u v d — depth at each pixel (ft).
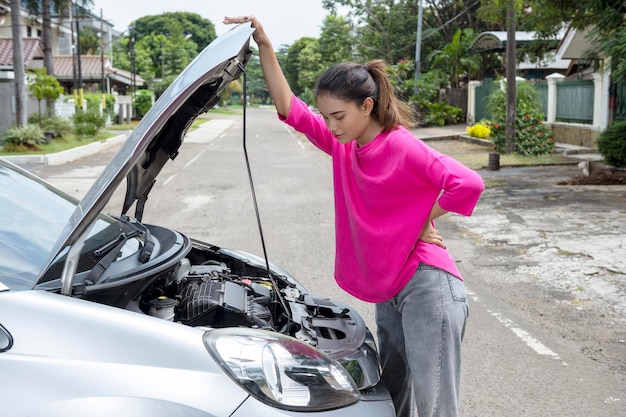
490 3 44.57
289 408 6.42
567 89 64.34
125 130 108.47
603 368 14.03
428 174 7.85
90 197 7.13
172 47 296.10
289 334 8.55
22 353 6.01
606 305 18.16
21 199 9.07
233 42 7.61
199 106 8.24
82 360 6.10
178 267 9.04
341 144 8.80
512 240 26.16
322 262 22.72
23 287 6.95
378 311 9.21
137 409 5.91
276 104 9.03
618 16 38.29
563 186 40.57
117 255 8.39
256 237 27.02
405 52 151.53
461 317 8.40
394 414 7.53
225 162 61.31
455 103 111.24
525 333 16.05
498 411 12.01
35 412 5.70
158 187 42.98
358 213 8.45
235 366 6.52
